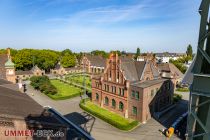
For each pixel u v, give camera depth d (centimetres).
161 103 5341
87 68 12900
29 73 10906
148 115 4716
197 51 609
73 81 9919
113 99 5153
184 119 4747
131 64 5416
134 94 4631
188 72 2391
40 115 1886
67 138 2614
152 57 6269
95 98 5838
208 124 603
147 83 4938
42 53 13012
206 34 579
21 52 12062
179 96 6706
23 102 2223
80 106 5625
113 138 3731
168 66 8644
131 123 4338
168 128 4216
